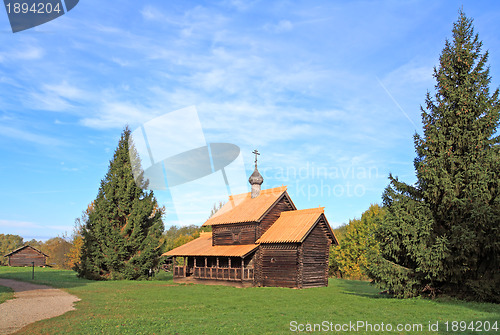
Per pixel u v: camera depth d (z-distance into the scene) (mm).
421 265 23125
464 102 24516
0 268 64188
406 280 24391
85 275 42656
